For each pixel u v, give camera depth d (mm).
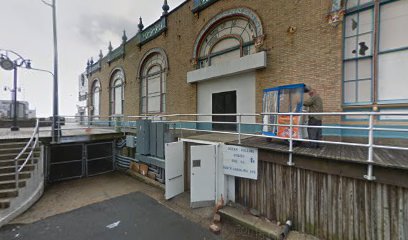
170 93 12609
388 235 3748
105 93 20250
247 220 5309
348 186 4188
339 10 6410
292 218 4992
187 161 7848
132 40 16078
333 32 6547
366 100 6203
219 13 9711
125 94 17031
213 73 9711
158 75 13945
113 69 18797
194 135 8656
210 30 10406
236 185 6289
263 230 4895
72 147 10766
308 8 7055
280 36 7711
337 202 4324
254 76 8727
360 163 3842
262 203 5574
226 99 9891
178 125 11891
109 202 7062
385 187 3781
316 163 4473
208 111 10703
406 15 5625
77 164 10836
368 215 3959
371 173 3754
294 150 4922
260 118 8273
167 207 6562
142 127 9711
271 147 5328
